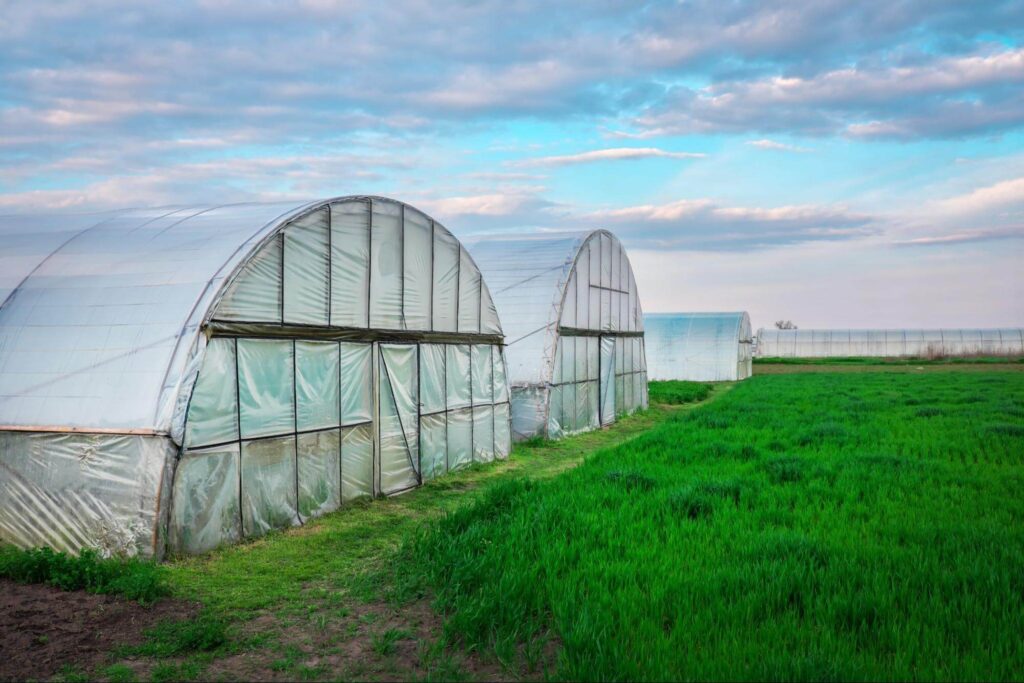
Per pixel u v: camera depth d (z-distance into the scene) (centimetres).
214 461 1027
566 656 634
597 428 2455
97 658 672
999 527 970
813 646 622
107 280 1138
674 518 1036
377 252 1394
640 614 704
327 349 1262
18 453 1009
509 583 765
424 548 917
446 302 1630
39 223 1404
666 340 4834
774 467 1380
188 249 1162
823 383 3981
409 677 634
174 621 759
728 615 696
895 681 577
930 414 2312
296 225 1190
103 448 975
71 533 980
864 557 848
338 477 1285
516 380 2088
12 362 1068
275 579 895
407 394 1481
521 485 1225
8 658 666
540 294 2178
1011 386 3516
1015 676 578
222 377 1045
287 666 661
